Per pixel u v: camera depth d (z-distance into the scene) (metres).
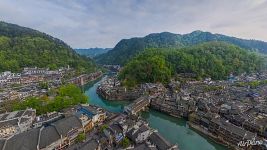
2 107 150.75
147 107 166.38
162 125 133.12
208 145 107.19
